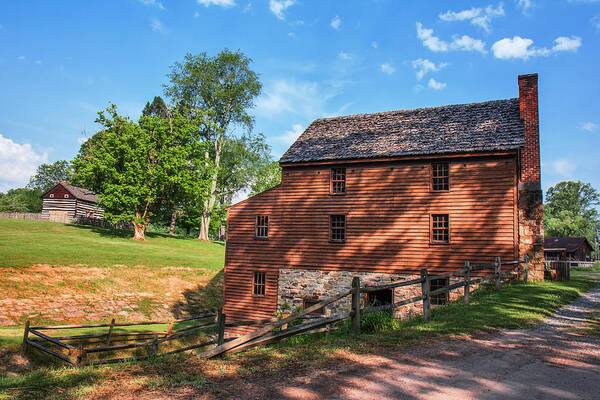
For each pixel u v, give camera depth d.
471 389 5.08
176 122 45.00
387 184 21.61
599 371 5.82
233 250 24.53
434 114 24.73
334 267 22.11
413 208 20.88
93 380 5.59
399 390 5.07
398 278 20.69
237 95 48.75
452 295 19.34
